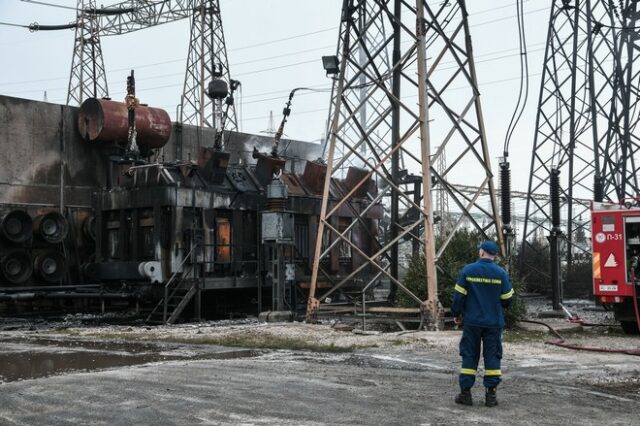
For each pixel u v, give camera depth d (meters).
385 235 32.12
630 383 9.03
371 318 16.20
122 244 23.34
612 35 28.16
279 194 19.23
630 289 15.31
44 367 10.52
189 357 11.62
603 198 28.25
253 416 6.79
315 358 11.22
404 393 7.98
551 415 6.95
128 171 23.48
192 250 21.83
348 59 17.44
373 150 17.67
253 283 23.97
